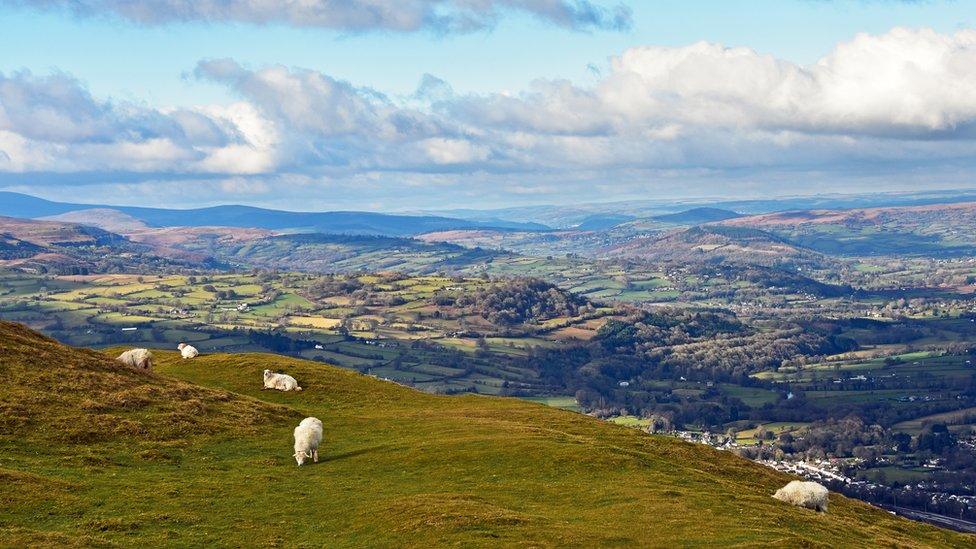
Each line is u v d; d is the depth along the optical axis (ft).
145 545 121.90
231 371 299.38
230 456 185.37
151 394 219.61
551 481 163.63
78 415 192.34
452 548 118.32
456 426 225.76
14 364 214.90
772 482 212.84
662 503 147.95
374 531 130.52
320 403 267.18
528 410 269.85
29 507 135.44
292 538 128.67
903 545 151.64
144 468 168.76
